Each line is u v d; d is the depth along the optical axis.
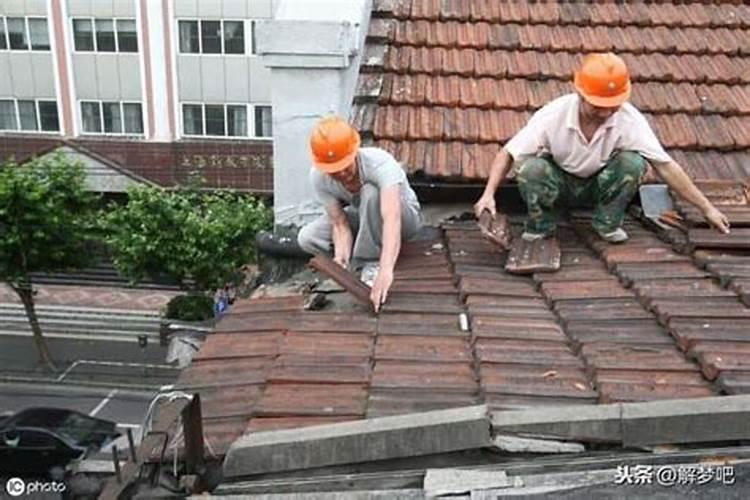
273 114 4.87
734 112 5.46
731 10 6.59
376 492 2.50
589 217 4.79
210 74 21.33
